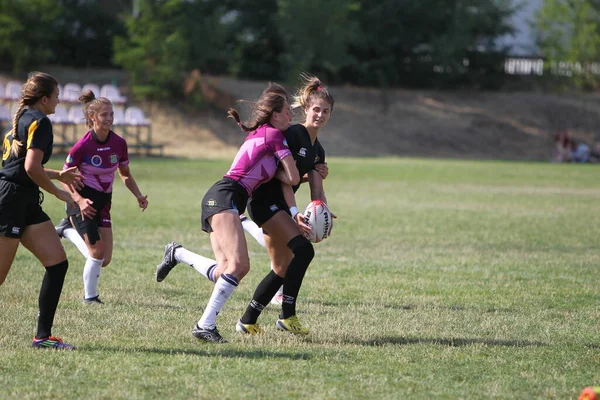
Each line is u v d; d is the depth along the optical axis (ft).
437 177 339.36
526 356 70.79
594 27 605.73
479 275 116.98
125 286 101.96
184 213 188.55
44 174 66.95
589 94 632.38
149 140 395.14
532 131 555.69
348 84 589.73
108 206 95.45
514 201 243.60
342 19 527.81
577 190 290.35
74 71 489.67
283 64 536.83
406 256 135.03
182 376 61.46
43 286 69.67
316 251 138.72
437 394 58.65
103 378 60.59
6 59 472.44
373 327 81.35
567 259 134.92
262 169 75.05
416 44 602.85
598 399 52.70
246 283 106.63
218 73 552.41
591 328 83.25
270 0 560.61
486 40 630.33
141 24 467.11
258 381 60.64
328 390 58.59
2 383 58.70
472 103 588.50
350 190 270.67
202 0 556.92
